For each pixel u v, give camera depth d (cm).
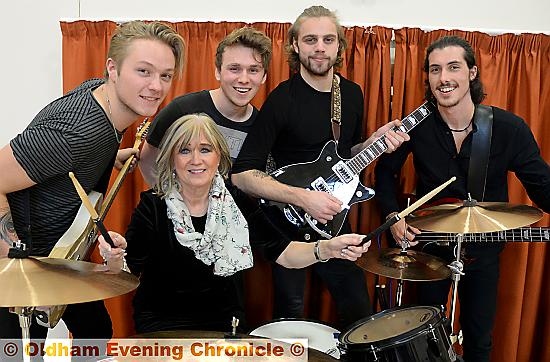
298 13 245
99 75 238
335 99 217
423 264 219
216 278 185
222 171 191
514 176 250
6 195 152
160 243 182
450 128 218
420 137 223
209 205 183
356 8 246
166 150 179
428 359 163
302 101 213
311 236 214
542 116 250
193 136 175
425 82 228
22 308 131
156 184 185
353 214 249
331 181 215
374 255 226
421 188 235
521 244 248
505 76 244
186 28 238
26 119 249
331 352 185
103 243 146
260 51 209
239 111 221
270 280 247
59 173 152
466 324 233
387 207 229
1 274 119
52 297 116
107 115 158
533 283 255
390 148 217
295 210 212
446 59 207
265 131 212
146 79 154
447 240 221
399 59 242
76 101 155
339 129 217
